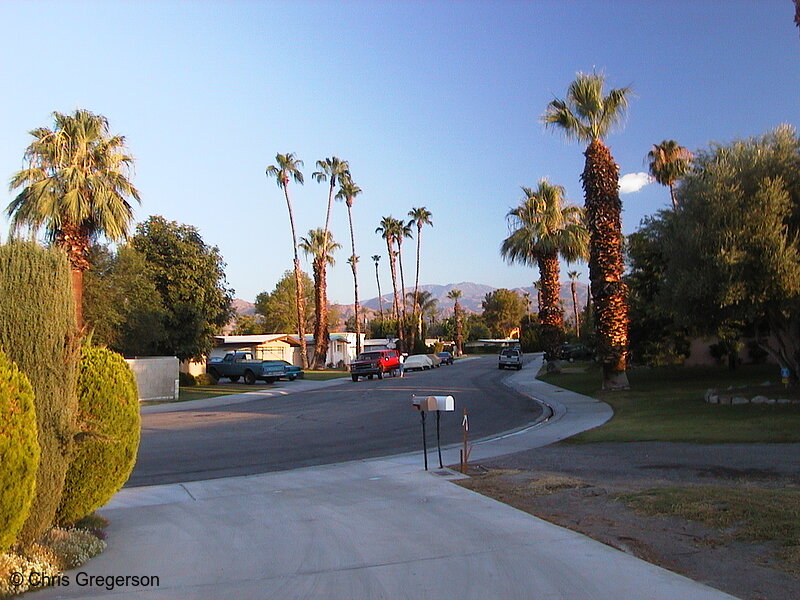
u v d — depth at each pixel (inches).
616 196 1005.8
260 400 1251.8
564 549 253.8
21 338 232.4
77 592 220.4
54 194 919.7
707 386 989.2
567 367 1926.7
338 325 4746.6
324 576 234.8
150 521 322.0
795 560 232.1
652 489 348.5
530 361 2783.0
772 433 524.1
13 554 227.1
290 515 329.4
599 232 1003.9
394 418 818.8
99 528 300.2
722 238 680.4
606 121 992.9
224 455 555.2
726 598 200.8
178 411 1061.1
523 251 1601.9
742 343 1391.5
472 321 6284.5
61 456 245.3
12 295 231.9
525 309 6082.7
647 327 1160.2
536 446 548.1
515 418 794.2
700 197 713.6
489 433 662.5
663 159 1601.9
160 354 1489.9
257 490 396.8
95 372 277.6
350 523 308.8
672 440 529.3
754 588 208.8
